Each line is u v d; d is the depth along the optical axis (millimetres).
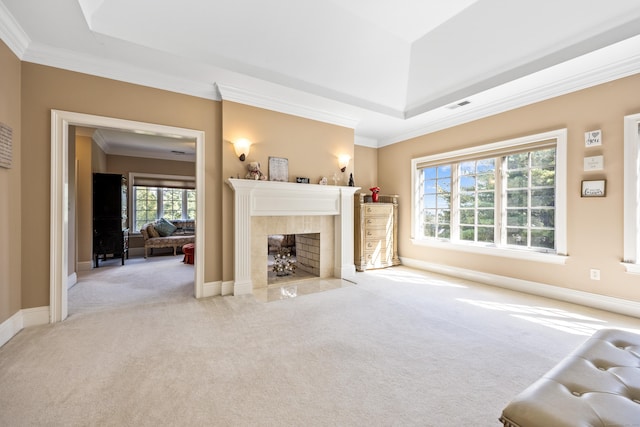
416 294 3625
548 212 3510
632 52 2629
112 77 2980
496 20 2859
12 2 2127
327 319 2809
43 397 1637
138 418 1479
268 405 1581
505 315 2910
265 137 3822
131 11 2514
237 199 3551
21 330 2537
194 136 3416
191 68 3080
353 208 4934
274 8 2777
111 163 6879
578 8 2486
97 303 3271
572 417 933
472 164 4344
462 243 4453
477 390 1716
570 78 3131
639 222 2812
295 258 5840
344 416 1499
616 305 2928
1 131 2293
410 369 1940
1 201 2334
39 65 2684
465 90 3674
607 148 2957
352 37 3211
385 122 4676
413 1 2799
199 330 2549
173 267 5414
